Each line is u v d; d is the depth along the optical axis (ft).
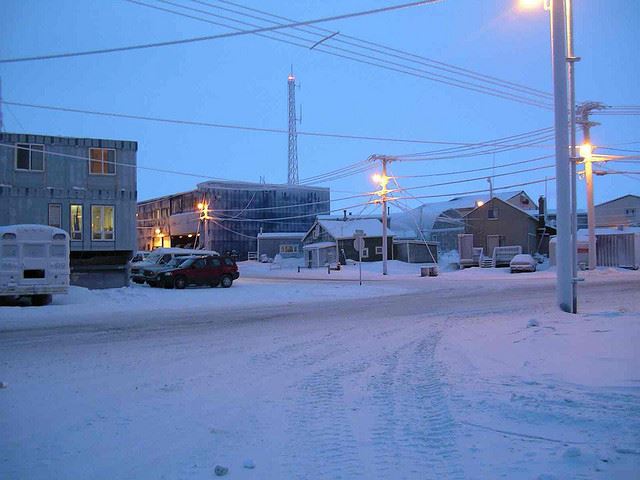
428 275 150.41
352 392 26.71
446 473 16.44
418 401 24.64
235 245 257.96
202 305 77.25
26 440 20.29
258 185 265.54
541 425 20.27
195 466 17.56
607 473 15.83
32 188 101.40
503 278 129.70
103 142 106.42
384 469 16.94
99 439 20.33
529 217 189.98
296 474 16.74
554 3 55.52
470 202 260.01
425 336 44.65
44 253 72.23
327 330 49.57
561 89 55.26
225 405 24.71
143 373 31.65
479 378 28.25
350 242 217.36
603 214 243.81
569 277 54.90
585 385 25.36
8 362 35.09
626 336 36.91
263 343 42.42
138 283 113.60
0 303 77.25
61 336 46.85
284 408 24.12
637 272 132.77
